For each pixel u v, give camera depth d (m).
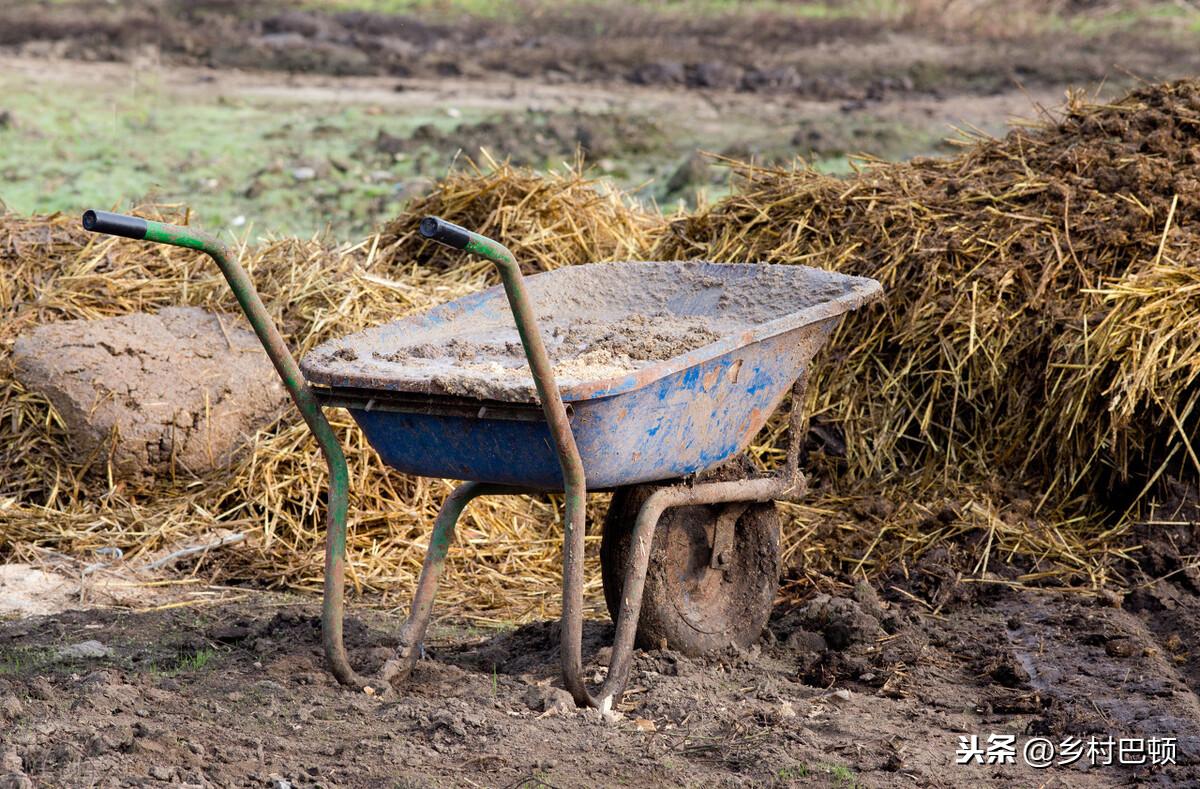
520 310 8.59
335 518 10.22
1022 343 14.72
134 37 49.19
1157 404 13.78
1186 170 15.30
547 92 40.69
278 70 44.25
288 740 9.30
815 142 31.47
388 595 13.23
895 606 12.85
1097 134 16.33
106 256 17.14
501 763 9.00
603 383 9.10
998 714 10.56
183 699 9.99
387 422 9.95
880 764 9.38
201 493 14.65
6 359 15.34
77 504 14.53
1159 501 13.93
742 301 11.63
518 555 14.20
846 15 55.06
